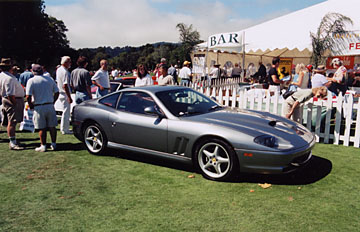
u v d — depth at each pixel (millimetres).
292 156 3941
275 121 4613
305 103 6672
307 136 4488
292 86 8820
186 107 5008
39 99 5781
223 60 19234
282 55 17984
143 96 5180
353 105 6113
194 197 3762
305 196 3736
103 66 7715
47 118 5957
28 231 3035
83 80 7238
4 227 3117
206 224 3098
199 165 4430
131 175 4590
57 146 6398
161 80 8438
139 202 3646
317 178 4348
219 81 13414
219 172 4277
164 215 3307
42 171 4828
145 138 4902
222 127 4238
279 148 3953
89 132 5785
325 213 3291
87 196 3850
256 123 4473
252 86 11312
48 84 5836
